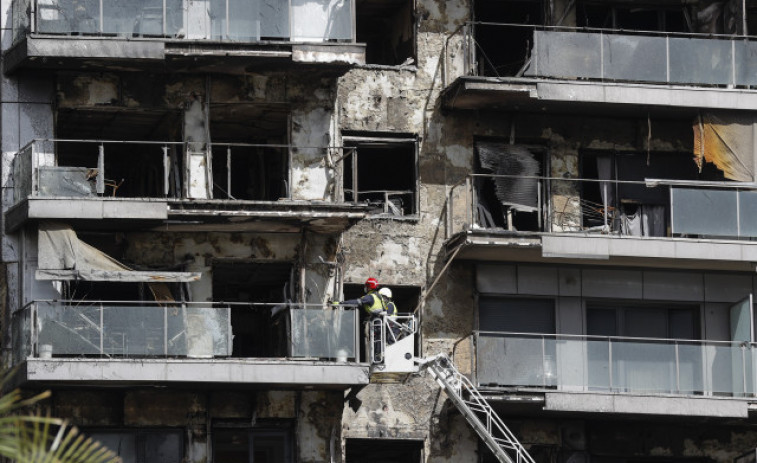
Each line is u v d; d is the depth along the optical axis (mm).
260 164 48906
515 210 49062
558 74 47875
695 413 46250
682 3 51719
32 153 42531
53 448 11461
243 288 48500
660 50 48719
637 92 48156
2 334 43719
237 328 48031
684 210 47688
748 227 47844
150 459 43969
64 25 43438
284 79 46344
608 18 51500
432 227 48188
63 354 41000
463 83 47031
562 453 47719
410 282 47688
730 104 48812
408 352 43250
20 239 44000
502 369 45438
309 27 44969
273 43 44312
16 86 44969
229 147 46344
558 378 45719
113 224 43719
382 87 48625
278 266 46125
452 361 47312
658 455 48469
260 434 45031
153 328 41750
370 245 47594
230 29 44344
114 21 43688
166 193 43844
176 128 47344
